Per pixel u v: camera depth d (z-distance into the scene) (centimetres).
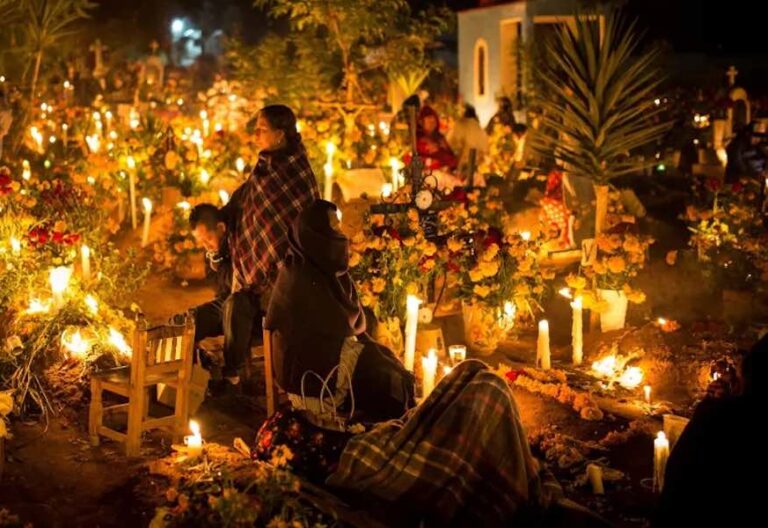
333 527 529
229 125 1836
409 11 1878
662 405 727
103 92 2381
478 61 2422
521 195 1288
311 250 664
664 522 472
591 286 890
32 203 933
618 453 660
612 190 1215
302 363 666
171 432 698
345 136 1404
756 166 1360
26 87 1808
